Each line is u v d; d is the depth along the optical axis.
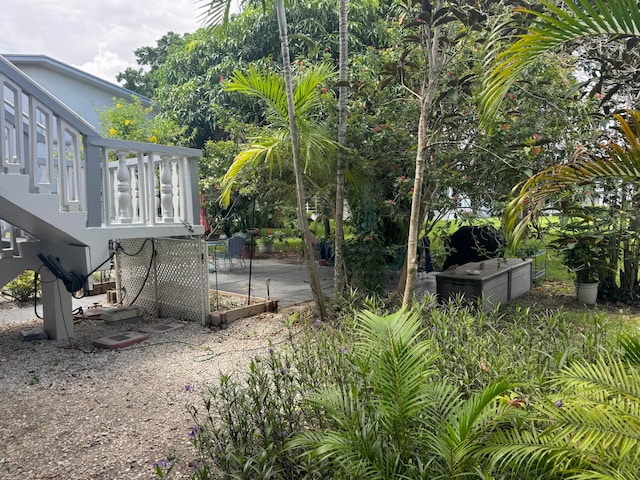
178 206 5.16
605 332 2.75
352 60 6.87
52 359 4.24
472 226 5.59
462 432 1.54
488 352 2.39
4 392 3.44
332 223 7.32
